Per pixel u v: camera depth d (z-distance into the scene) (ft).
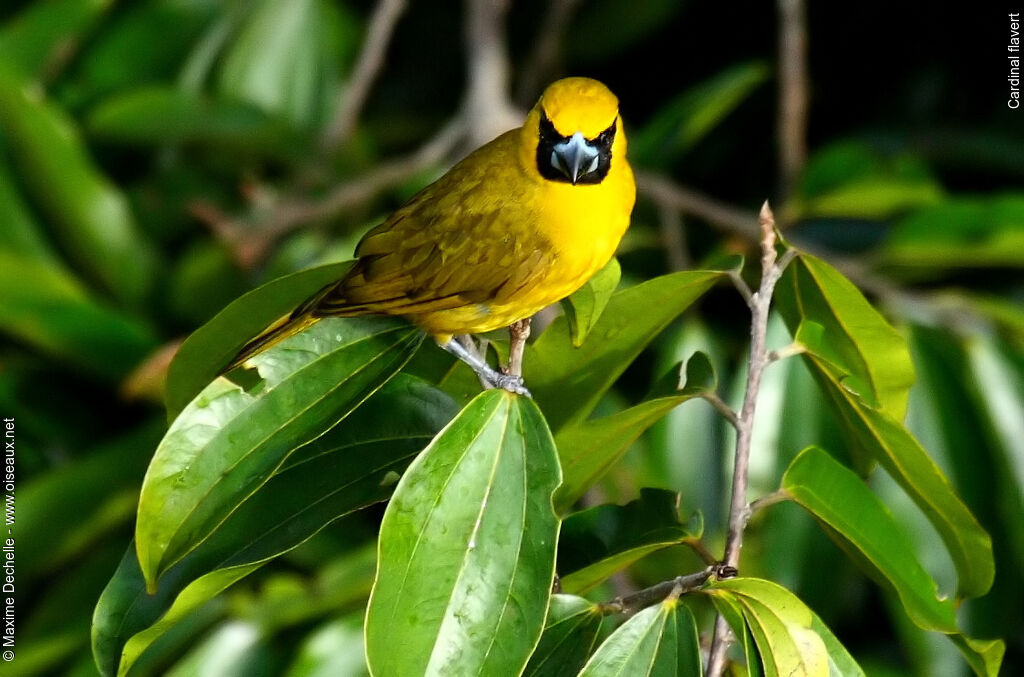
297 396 19.53
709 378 19.33
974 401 32.65
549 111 23.62
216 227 37.22
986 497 32.45
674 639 17.76
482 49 38.75
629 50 44.83
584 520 20.59
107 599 18.57
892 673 33.01
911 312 33.47
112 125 40.24
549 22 41.78
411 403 20.51
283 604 30.35
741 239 36.99
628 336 20.99
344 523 34.35
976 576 21.09
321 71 44.06
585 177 23.35
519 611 17.42
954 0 40.93
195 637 33.30
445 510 17.83
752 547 34.19
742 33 44.16
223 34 43.98
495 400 18.52
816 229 40.57
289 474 19.70
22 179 38.70
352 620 30.30
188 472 18.53
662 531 19.76
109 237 38.99
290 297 21.13
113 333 36.45
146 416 38.09
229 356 21.52
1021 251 34.01
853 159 36.68
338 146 40.29
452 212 23.47
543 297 24.00
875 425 20.17
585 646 18.71
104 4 41.27
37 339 36.24
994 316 33.27
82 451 37.70
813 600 32.24
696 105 37.99
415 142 45.11
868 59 42.55
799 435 32.60
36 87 40.32
